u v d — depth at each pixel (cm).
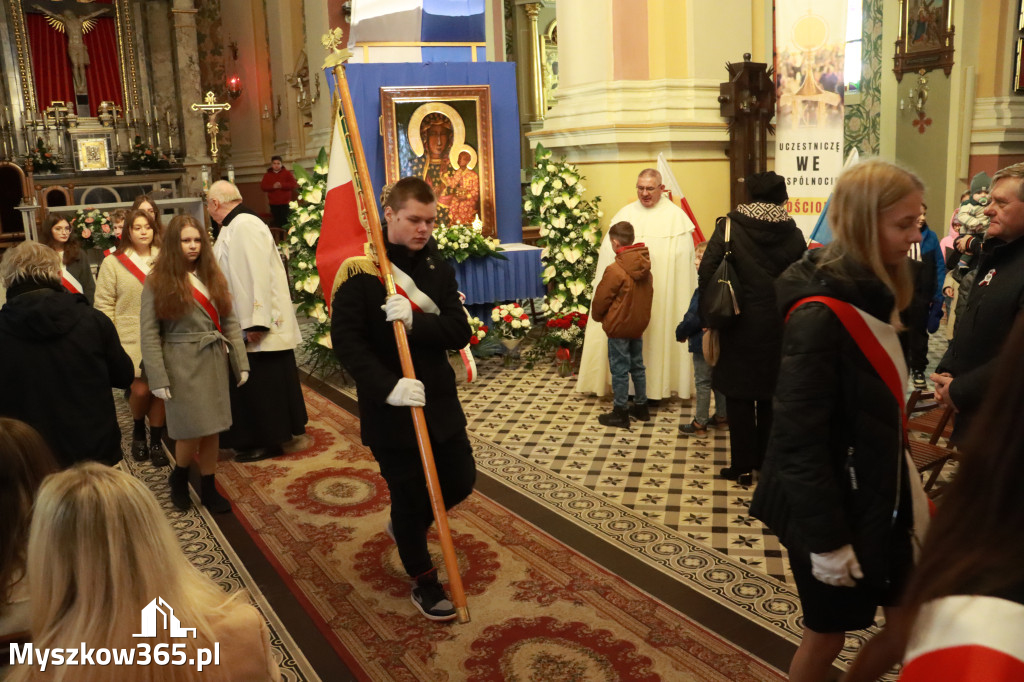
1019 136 1066
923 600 85
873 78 1201
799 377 206
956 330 323
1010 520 85
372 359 308
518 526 412
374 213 322
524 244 795
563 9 791
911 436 514
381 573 370
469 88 734
